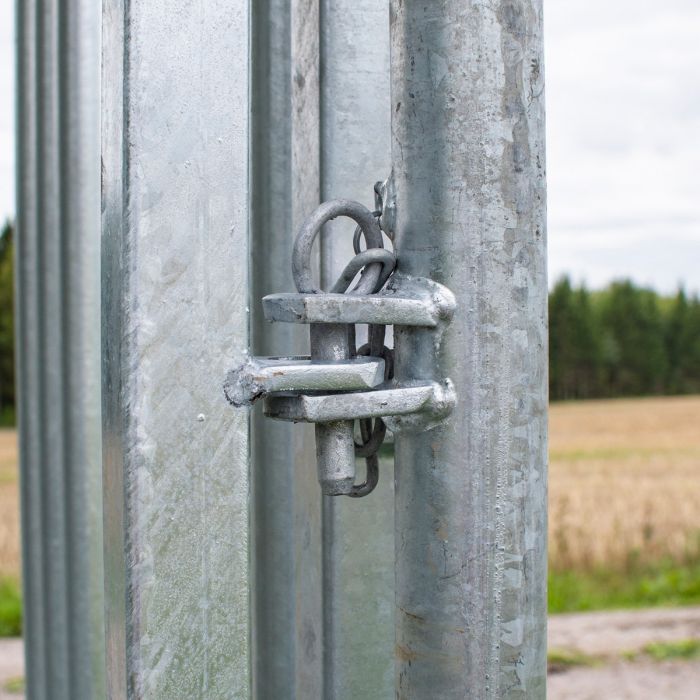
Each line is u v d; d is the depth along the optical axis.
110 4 0.81
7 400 45.28
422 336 0.75
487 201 0.74
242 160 0.82
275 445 1.04
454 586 0.75
